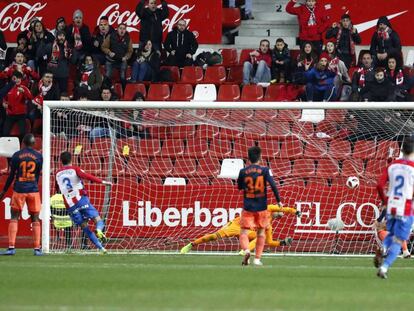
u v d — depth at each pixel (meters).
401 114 48.72
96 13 64.94
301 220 47.44
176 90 59.19
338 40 59.12
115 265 37.38
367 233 47.25
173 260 40.41
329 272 35.12
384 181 31.94
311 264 39.25
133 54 62.03
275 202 47.69
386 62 57.03
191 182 48.84
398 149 48.91
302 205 47.78
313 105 45.72
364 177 48.56
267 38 66.06
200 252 46.03
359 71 55.00
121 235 47.84
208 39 64.75
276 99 58.31
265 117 50.59
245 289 28.44
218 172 49.62
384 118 49.00
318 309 23.78
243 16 66.31
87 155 48.78
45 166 45.28
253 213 37.16
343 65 56.97
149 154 49.75
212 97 58.94
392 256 31.70
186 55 61.16
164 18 60.72
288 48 61.94
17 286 29.16
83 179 43.78
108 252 45.12
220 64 62.03
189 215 47.88
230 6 66.44
